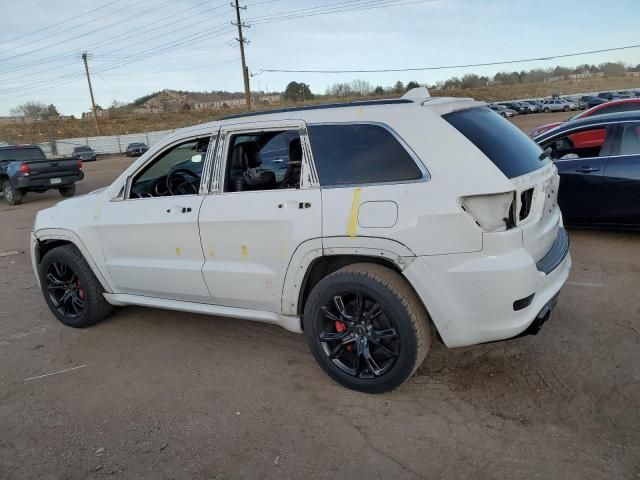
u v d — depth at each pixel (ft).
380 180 9.86
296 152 11.42
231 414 10.28
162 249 12.76
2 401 11.40
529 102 192.03
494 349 12.01
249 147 12.20
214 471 8.68
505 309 9.11
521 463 8.32
